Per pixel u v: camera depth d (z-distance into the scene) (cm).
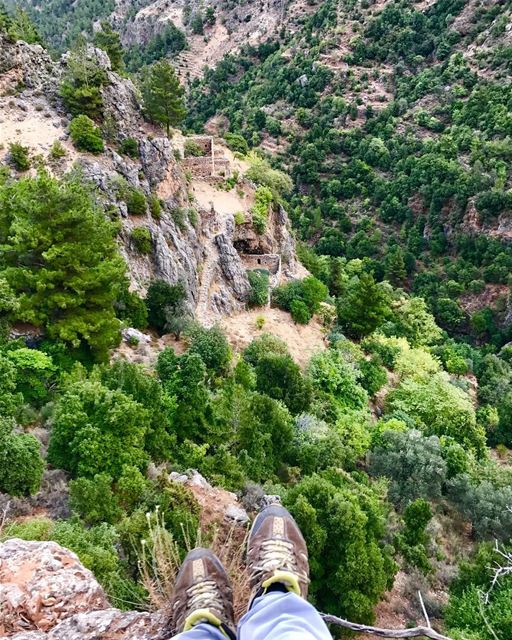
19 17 6988
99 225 3259
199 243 5416
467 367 6869
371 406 4959
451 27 15162
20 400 2286
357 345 5762
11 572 643
